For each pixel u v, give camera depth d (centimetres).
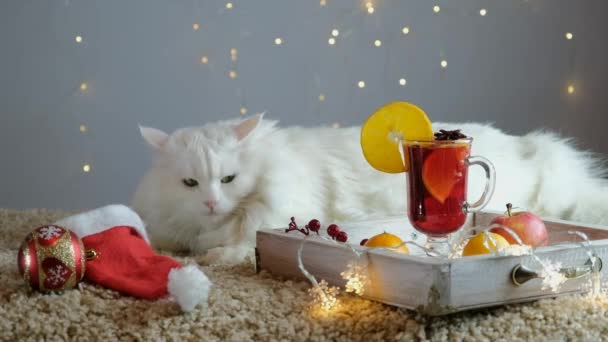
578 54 251
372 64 243
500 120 250
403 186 153
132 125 235
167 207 145
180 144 142
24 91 230
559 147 165
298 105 241
